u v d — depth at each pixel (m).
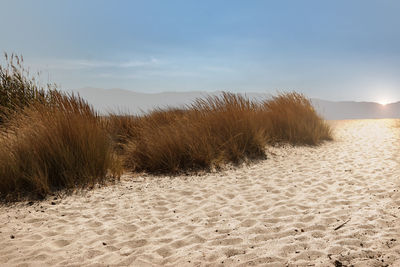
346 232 2.70
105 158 4.80
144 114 7.59
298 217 3.14
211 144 5.88
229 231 2.88
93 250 2.55
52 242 2.72
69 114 5.13
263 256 2.33
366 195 3.75
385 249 2.35
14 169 4.04
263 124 7.50
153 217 3.29
